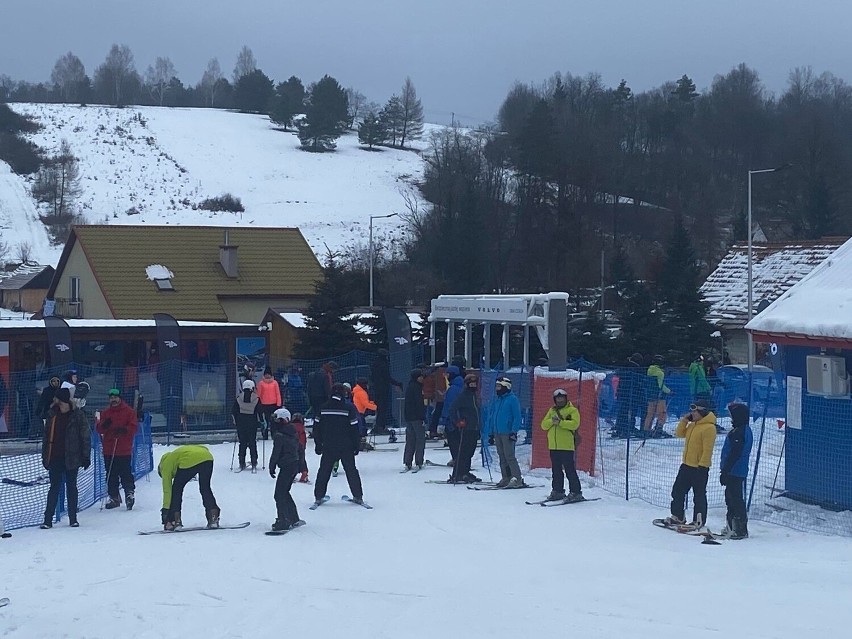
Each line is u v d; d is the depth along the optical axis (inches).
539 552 466.9
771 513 568.7
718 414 881.5
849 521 539.8
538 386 751.1
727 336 1674.5
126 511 609.9
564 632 328.5
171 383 1028.5
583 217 2637.8
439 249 2185.0
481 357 1270.9
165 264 1731.1
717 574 416.2
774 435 796.0
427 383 936.9
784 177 2869.1
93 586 406.0
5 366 1002.7
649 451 776.9
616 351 1435.8
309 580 412.5
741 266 1827.0
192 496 657.6
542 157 2610.7
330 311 1246.9
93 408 1006.4
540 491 654.5
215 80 7470.5
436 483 695.1
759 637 320.8
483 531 522.6
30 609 370.0
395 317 1117.7
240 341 1106.1
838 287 614.5
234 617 355.6
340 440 608.7
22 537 525.0
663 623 338.0
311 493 659.4
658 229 2970.0
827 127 2972.4
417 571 427.2
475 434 695.7
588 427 692.7
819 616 346.0
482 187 2672.2
